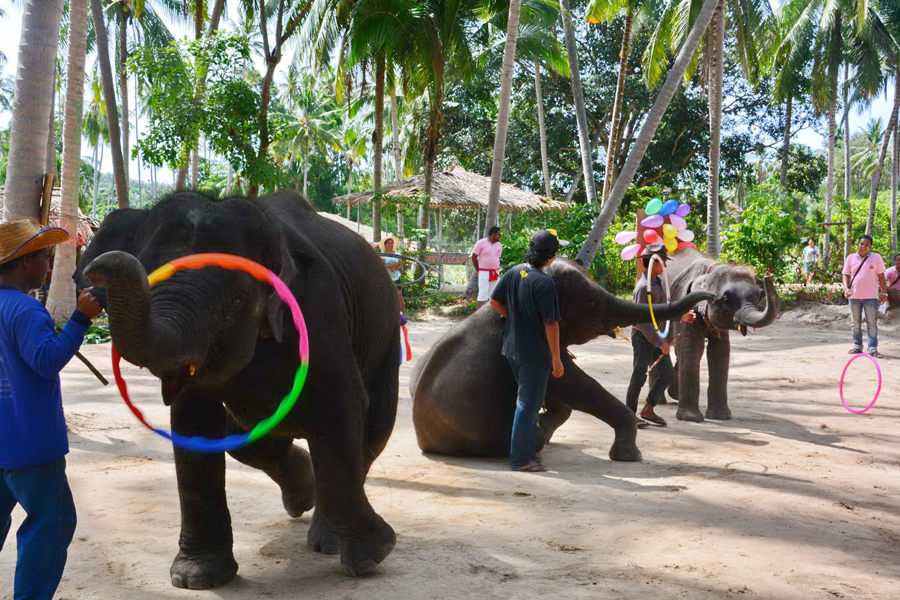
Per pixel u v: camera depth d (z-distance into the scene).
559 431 7.52
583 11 35.25
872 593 3.55
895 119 35.09
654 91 35.69
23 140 7.59
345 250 4.18
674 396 9.32
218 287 2.72
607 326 6.40
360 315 4.18
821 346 14.54
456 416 6.29
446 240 38.56
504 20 24.47
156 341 2.32
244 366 3.00
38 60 7.68
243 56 18.53
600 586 3.59
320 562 3.94
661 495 5.24
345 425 3.55
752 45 27.22
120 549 4.10
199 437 3.34
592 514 4.77
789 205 21.39
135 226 3.17
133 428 7.20
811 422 8.07
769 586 3.61
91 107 45.59
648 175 39.12
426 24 20.86
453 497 5.20
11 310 2.88
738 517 4.73
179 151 18.44
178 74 17.94
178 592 3.54
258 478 5.70
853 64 33.03
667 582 3.65
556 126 36.50
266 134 19.38
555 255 5.96
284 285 2.95
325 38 22.33
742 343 15.05
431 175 24.25
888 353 13.66
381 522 3.82
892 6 31.92
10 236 2.93
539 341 5.85
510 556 4.01
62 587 3.57
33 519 3.00
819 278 22.31
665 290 7.74
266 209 3.79
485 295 15.31
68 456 6.12
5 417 2.91
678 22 24.30
